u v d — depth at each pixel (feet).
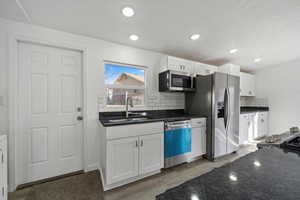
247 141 11.32
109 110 7.50
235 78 9.24
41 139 6.12
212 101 8.18
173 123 7.13
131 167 5.84
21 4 4.67
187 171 6.99
